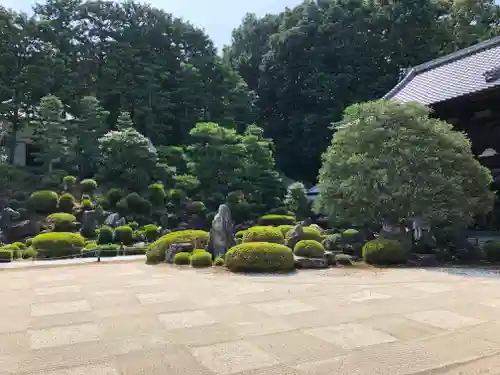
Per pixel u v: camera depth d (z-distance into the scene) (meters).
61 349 4.19
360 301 6.14
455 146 11.65
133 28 39.91
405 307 5.75
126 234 20.31
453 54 18.61
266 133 43.19
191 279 8.45
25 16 33.56
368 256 10.51
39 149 31.12
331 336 4.50
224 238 11.58
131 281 8.30
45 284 8.10
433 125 11.73
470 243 12.55
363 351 4.05
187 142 36.81
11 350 4.17
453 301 6.10
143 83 36.84
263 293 6.82
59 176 27.67
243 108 40.50
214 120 38.53
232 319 5.22
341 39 40.09
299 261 9.80
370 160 11.38
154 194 27.41
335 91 38.34
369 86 37.53
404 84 19.50
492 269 9.48
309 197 30.22
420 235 12.54
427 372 3.57
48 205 24.64
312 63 40.88
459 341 4.34
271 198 30.52
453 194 10.87
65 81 33.59
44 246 16.53
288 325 4.93
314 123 38.31
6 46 31.02
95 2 39.28
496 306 5.79
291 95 42.22
